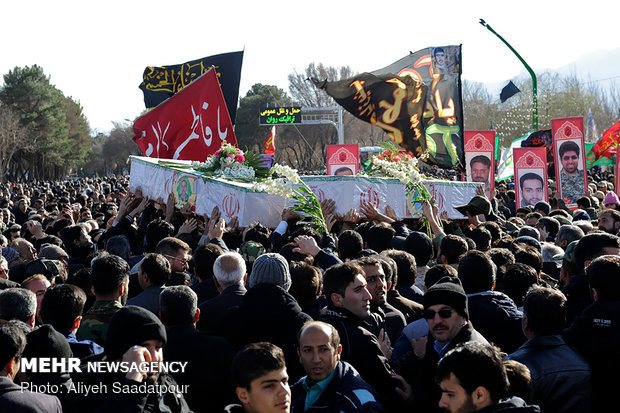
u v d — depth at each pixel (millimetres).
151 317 3574
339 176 8688
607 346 4074
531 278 5191
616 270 4199
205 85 10969
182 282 6016
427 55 12906
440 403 3172
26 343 3703
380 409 3613
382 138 90812
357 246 6383
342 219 8672
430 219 7906
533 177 15914
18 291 4598
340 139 52250
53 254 7344
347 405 3578
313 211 7816
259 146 89062
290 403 3617
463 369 3086
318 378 3631
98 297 4902
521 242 7062
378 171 9453
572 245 5676
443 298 3920
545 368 3934
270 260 4793
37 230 10695
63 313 4449
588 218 11297
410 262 5570
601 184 19266
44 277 5508
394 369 4293
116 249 7172
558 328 4078
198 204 8953
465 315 3957
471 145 15945
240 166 9070
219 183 8570
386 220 8492
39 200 18406
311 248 5648
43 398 3408
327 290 4258
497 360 3125
